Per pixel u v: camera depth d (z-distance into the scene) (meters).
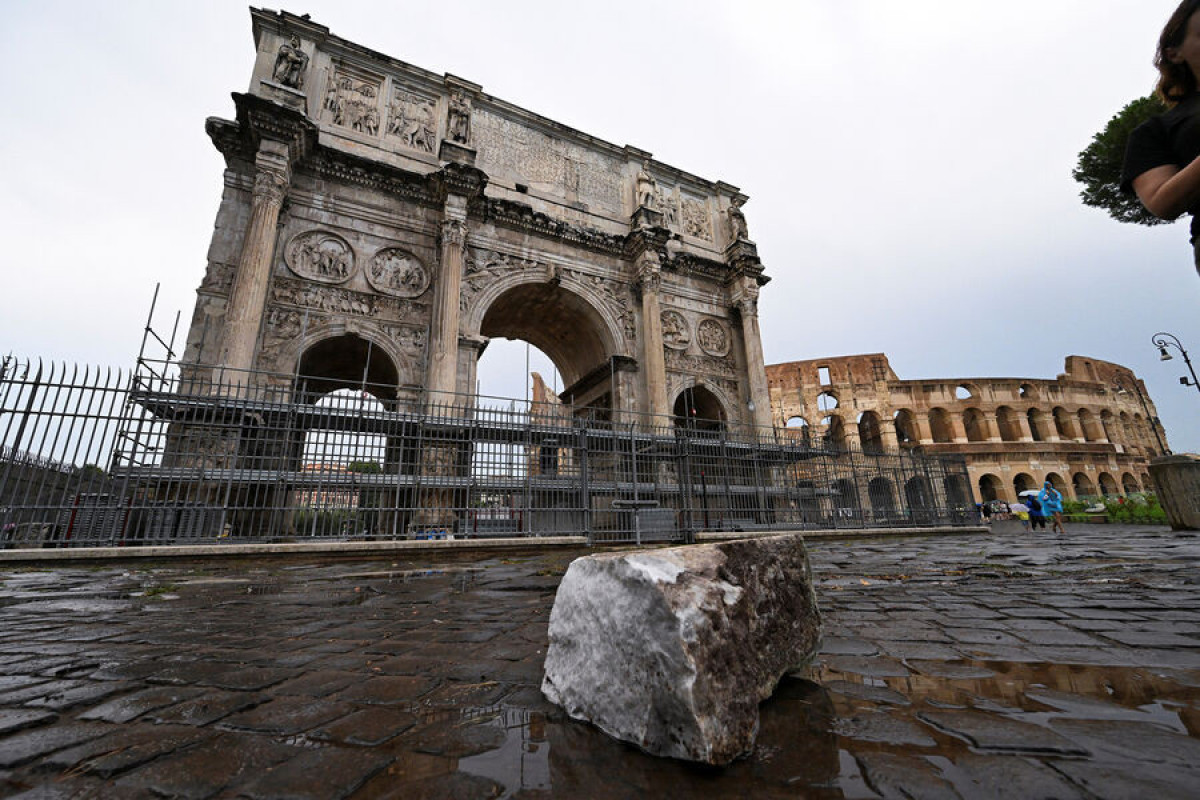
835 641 3.03
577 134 27.09
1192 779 1.34
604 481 17.44
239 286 16.14
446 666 2.72
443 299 19.64
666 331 26.66
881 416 50.78
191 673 2.66
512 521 14.20
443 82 23.80
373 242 20.20
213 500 13.38
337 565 9.37
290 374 14.36
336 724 1.95
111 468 10.62
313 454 12.41
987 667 2.46
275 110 17.55
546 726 1.89
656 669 1.70
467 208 21.62
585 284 24.72
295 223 18.98
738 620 1.95
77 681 2.54
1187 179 2.10
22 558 9.30
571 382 30.19
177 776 1.54
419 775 1.53
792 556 2.59
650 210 26.81
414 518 13.06
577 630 2.09
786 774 1.46
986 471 48.69
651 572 1.82
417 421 14.18
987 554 9.26
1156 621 3.37
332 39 21.56
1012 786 1.33
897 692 2.13
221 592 5.87
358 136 21.31
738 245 29.08
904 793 1.33
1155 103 17.00
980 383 52.28
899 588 5.20
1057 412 53.84
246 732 1.89
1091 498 41.41
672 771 1.51
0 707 2.18
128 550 9.80
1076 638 2.98
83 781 1.52
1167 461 13.26
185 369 15.61
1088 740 1.61
